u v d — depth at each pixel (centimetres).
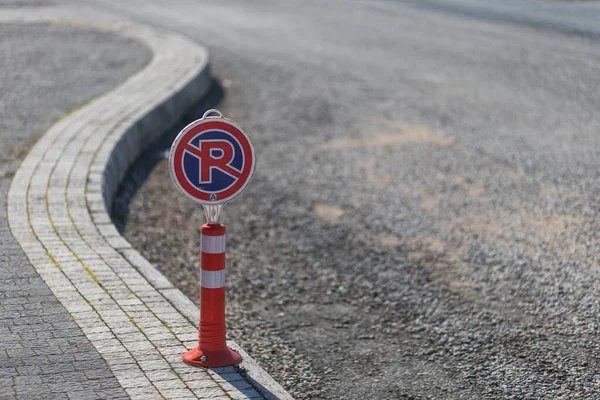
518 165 1201
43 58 1784
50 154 1087
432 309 778
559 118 1446
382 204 1073
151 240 952
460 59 1938
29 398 517
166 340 611
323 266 890
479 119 1448
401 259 902
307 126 1429
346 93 1645
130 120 1251
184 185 573
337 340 718
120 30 2212
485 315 761
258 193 1122
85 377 548
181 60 1767
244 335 723
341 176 1185
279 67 1880
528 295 798
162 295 695
